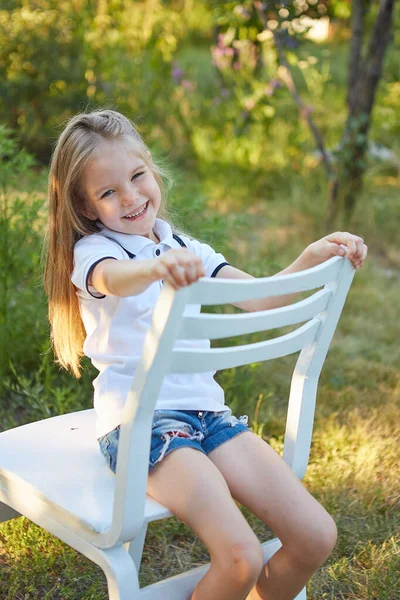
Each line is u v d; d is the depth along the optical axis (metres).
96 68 6.84
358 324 4.26
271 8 5.75
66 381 3.22
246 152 6.73
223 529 1.68
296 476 1.99
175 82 7.39
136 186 1.99
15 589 2.18
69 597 2.18
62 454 1.93
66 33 6.76
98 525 1.64
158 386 1.57
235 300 1.58
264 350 1.74
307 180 6.43
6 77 6.62
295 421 1.97
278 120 7.45
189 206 3.43
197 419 1.91
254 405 3.30
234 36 6.43
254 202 6.39
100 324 1.94
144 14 7.59
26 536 2.38
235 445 1.90
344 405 3.37
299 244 5.35
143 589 1.72
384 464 2.92
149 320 1.93
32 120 6.59
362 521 2.59
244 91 7.09
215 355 1.63
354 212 5.68
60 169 2.01
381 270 5.18
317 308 1.83
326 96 8.34
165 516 1.74
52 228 2.06
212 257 2.21
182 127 7.19
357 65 5.77
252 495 1.83
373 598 2.23
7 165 3.29
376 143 6.93
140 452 1.59
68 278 2.05
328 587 2.28
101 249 1.93
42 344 3.27
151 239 2.12
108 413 1.89
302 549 1.78
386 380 3.66
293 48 6.06
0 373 3.22
